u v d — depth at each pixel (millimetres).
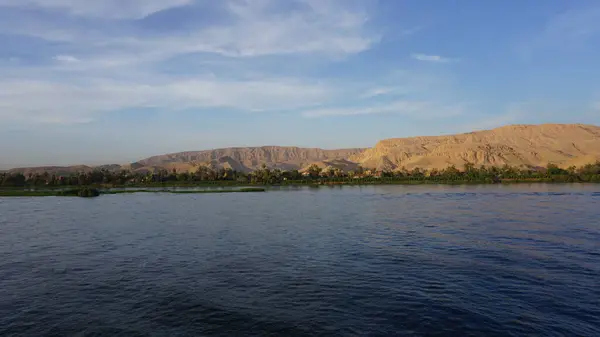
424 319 21609
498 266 31828
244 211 78250
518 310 22672
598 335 19609
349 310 22953
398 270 30922
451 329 20422
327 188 176125
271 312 22766
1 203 100875
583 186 151500
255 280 28719
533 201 90125
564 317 21688
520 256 35125
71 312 23234
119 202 103062
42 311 23438
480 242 41812
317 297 25047
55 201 107438
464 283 27469
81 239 46438
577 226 52031
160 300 24875
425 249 38594
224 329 20719
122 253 38344
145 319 22078
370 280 28375
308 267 32156
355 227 54188
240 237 46875
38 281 29266
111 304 24344
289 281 28375
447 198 103938
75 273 31266
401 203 91625
